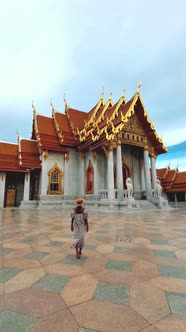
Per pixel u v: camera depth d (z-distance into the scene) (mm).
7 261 5047
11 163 27188
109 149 22141
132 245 6473
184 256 5340
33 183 30891
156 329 2479
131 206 19312
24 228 9891
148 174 24859
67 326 2549
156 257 5270
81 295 3326
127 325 2557
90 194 25031
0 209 24656
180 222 11656
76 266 4656
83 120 33000
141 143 25375
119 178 21703
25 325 2572
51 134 29031
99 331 2449
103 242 6883
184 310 2877
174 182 34250
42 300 3180
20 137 30766
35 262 4953
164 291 3445
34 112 32031
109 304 3047
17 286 3674
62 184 27578
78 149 27938
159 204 22484
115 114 24844
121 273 4230
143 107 24609
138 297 3244
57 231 9031
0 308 2971
